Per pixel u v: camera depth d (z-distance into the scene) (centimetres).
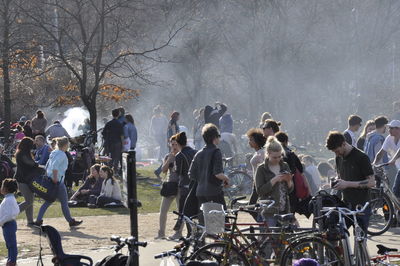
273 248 1783
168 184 2491
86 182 3409
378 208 2783
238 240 1756
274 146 1953
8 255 2048
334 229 1723
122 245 1473
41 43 5416
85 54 5094
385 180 2678
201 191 2177
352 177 1911
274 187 1956
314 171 3150
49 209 3238
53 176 2709
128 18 5981
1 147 3691
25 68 6006
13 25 5634
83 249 2322
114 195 3297
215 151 2177
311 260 1603
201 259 1723
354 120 3094
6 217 2012
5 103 5731
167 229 2705
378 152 2923
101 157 4203
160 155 5322
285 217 1783
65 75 6838
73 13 5534
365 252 1728
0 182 3588
